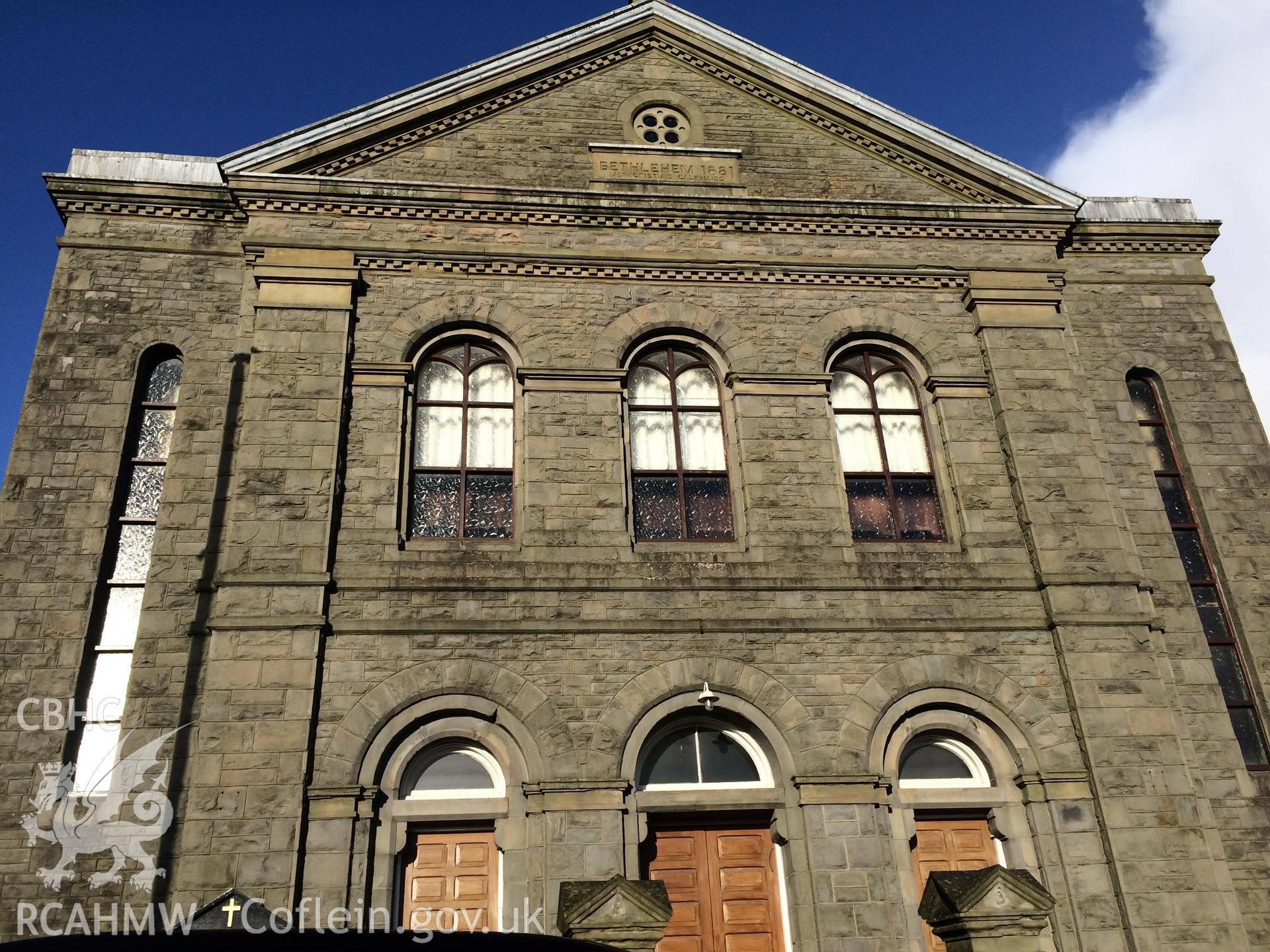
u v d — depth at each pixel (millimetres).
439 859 12641
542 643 13359
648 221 16188
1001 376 15711
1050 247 16984
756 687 13477
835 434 15438
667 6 18000
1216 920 12688
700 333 15703
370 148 16406
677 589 13844
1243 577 15602
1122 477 15883
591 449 14641
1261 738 14711
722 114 17688
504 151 16766
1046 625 14195
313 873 11844
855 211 16578
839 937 12328
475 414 15117
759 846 13234
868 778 13102
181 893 11500
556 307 15523
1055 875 12922
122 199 15680
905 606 14125
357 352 14836
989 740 13781
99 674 13398
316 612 12953
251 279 15242
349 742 12539
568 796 12602
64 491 14047
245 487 13586
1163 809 13172
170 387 15148
